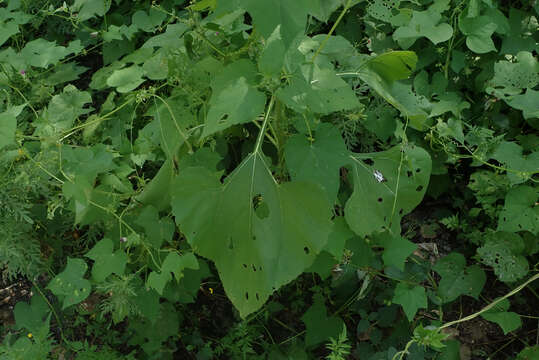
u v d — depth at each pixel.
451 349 1.09
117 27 1.39
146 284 1.02
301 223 0.94
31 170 1.07
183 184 0.94
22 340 1.04
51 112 1.19
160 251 1.10
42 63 1.26
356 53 1.17
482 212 1.26
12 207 1.11
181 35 1.17
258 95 0.90
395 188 1.03
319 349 1.17
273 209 0.94
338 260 1.03
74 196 1.00
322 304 1.13
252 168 0.94
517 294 1.21
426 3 1.27
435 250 1.24
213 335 1.20
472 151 1.23
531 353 1.08
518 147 1.15
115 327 1.21
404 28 1.20
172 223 1.08
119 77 1.07
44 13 1.41
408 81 1.28
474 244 1.26
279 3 0.72
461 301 1.21
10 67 1.30
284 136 1.05
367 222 1.02
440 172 1.24
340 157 0.99
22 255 1.14
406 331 1.12
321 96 0.96
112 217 1.11
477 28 1.21
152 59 1.13
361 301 1.16
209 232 0.95
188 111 1.11
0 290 1.26
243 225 0.94
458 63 1.24
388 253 1.05
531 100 1.17
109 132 1.21
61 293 1.02
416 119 1.04
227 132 1.22
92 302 1.22
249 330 1.15
